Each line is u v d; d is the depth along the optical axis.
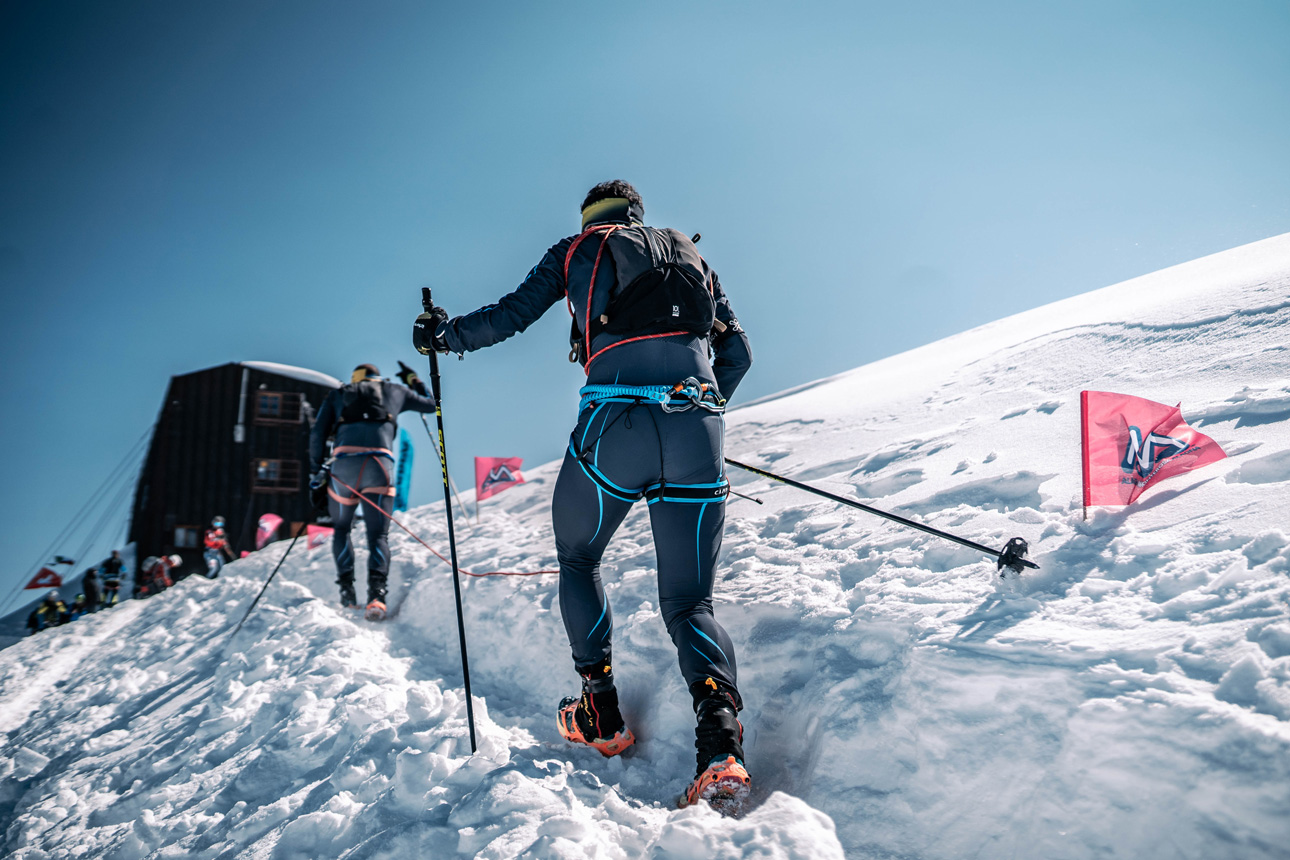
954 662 1.64
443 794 1.87
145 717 3.67
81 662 5.71
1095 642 1.53
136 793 2.74
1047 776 1.41
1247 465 1.99
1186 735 1.27
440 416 2.34
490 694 2.98
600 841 1.62
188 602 5.73
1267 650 1.34
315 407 24.06
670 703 2.21
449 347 2.22
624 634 2.63
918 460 3.25
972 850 1.43
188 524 23.02
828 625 2.09
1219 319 3.35
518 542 4.86
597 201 2.12
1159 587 1.66
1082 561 1.88
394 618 4.39
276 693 3.04
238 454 23.53
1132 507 2.06
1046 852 1.34
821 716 1.84
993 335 7.16
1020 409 3.36
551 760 1.96
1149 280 6.36
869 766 1.67
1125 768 1.32
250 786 2.42
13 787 3.40
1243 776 1.19
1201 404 2.54
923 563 2.25
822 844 1.40
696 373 1.94
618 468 1.89
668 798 1.91
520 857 1.55
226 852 2.06
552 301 2.07
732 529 3.29
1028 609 1.75
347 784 2.14
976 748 1.53
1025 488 2.50
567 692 2.78
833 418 5.16
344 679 3.06
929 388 4.84
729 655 1.82
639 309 1.91
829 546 2.68
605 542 2.07
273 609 4.48
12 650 6.55
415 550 5.53
